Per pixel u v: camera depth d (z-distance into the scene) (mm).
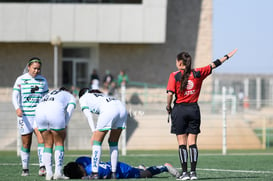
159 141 69938
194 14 109562
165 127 70938
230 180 29672
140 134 70125
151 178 29922
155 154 58031
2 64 105562
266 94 142500
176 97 29375
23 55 105625
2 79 105375
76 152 62594
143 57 108438
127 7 101125
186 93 29016
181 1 109375
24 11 101000
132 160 47406
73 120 70188
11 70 105688
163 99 88562
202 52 109500
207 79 106562
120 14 101312
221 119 73188
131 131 70500
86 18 101375
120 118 29172
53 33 101438
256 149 70125
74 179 29203
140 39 101562
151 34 101500
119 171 29812
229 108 84750
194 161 29172
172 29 109125
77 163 29625
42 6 101062
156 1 100938
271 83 142875
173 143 69938
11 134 70750
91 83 93625
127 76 108062
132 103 76125
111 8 101312
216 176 32781
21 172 35844
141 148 69250
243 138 72375
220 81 142750
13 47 105625
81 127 70000
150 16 101125
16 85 33062
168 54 109000
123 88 59125
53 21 101375
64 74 108688
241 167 41000
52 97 29797
